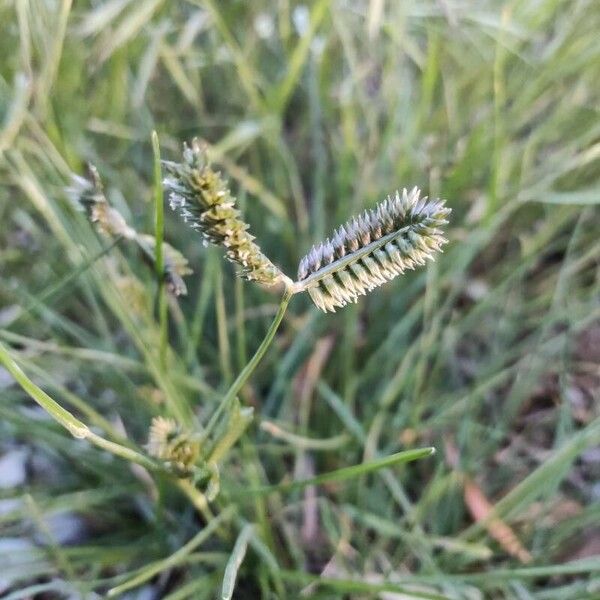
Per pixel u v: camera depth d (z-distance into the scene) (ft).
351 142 0.62
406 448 0.55
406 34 0.68
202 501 0.41
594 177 0.65
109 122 0.65
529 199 0.59
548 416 0.58
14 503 0.52
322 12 0.56
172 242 0.65
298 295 0.64
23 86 0.50
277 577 0.43
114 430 0.43
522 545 0.50
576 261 0.60
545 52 0.64
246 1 0.70
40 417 0.53
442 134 0.66
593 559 0.43
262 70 0.74
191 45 0.71
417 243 0.25
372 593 0.45
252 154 0.68
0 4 0.61
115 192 0.59
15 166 0.59
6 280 0.61
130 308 0.48
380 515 0.53
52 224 0.50
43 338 0.60
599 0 0.60
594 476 0.56
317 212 0.63
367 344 0.63
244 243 0.25
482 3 0.67
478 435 0.58
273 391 0.57
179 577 0.50
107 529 0.53
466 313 0.67
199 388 0.52
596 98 0.65
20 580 0.48
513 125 0.63
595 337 0.63
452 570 0.49
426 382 0.62
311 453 0.58
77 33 0.61
